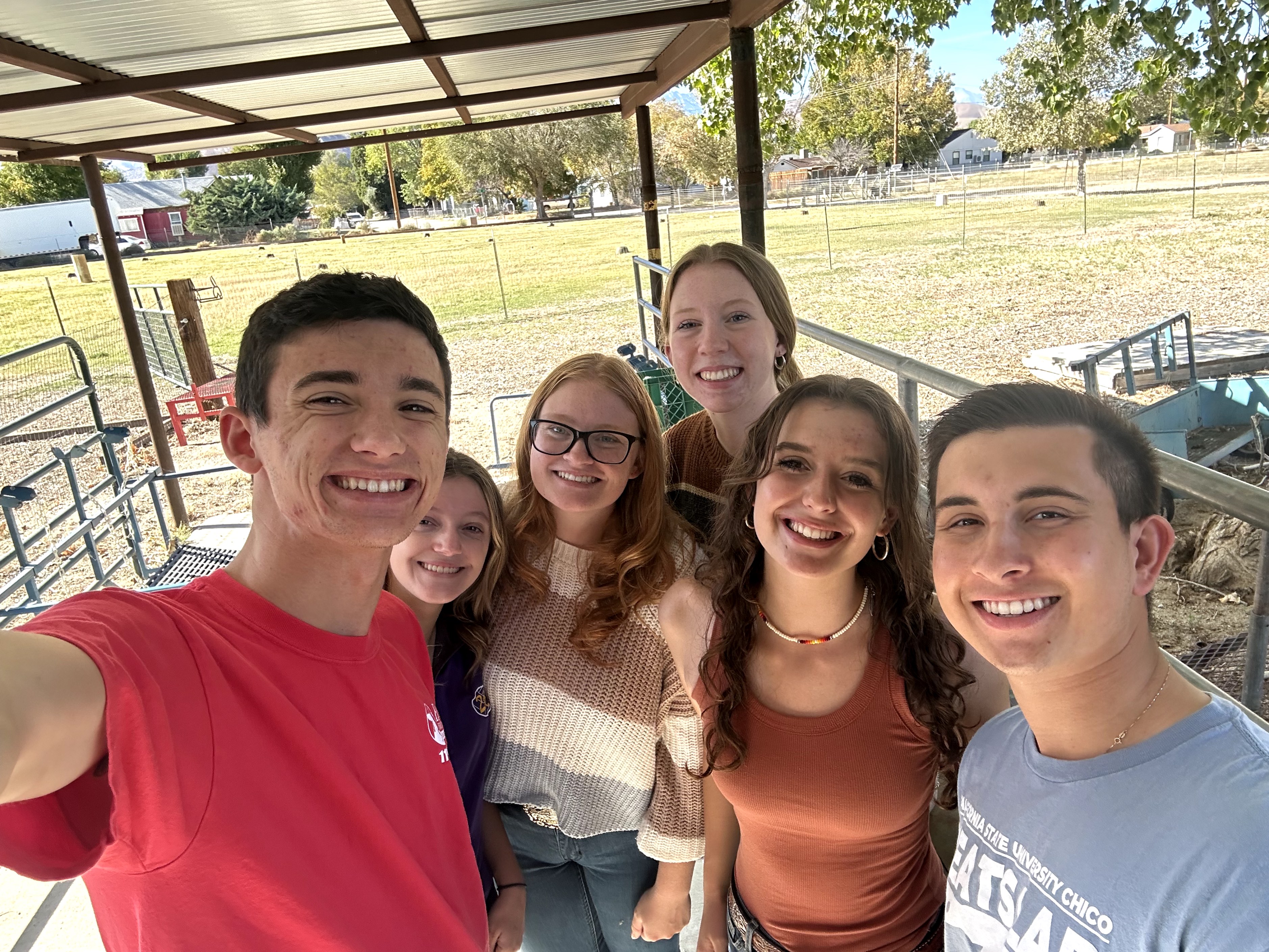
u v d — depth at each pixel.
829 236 19.28
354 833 0.97
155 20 3.61
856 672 1.39
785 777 1.41
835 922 1.46
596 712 1.61
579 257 21.97
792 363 2.16
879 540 1.35
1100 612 0.90
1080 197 28.09
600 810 1.68
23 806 0.75
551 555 1.64
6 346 15.91
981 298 14.04
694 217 28.88
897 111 42.47
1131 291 13.52
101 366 13.83
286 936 0.89
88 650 0.78
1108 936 0.87
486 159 35.31
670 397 4.62
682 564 1.63
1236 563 4.69
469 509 1.54
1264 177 28.12
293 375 0.94
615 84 6.45
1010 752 1.06
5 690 0.68
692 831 1.68
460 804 1.25
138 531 5.68
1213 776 0.83
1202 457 6.82
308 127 6.15
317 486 0.94
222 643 0.92
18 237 37.06
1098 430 0.92
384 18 4.01
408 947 1.01
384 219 47.38
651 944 1.79
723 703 1.44
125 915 0.86
